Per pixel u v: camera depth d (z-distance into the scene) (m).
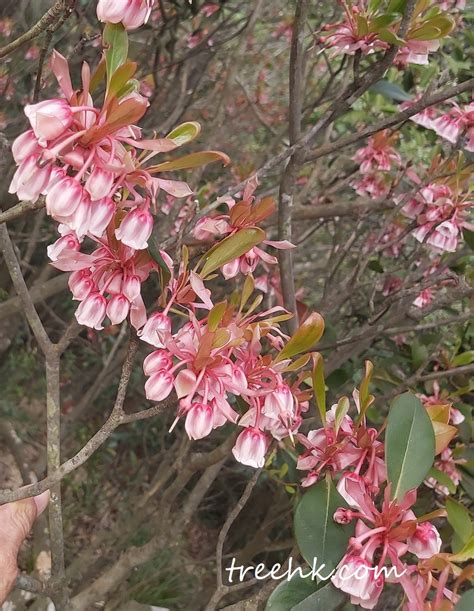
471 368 0.58
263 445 0.33
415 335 0.81
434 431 0.37
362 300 0.86
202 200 0.81
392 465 0.34
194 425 0.30
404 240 0.78
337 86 0.94
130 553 0.66
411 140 0.94
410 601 0.31
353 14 0.47
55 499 0.41
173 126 0.90
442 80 0.69
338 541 0.34
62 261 0.31
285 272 0.53
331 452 0.36
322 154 0.50
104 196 0.26
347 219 1.05
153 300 0.87
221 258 0.33
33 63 0.74
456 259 0.68
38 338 0.40
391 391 0.63
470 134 0.60
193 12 0.89
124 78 0.25
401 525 0.31
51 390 0.40
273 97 1.37
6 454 1.14
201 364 0.30
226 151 1.13
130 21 0.27
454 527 0.44
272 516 0.79
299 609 0.33
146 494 0.86
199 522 1.22
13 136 0.78
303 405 0.37
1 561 0.39
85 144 0.26
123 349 1.04
